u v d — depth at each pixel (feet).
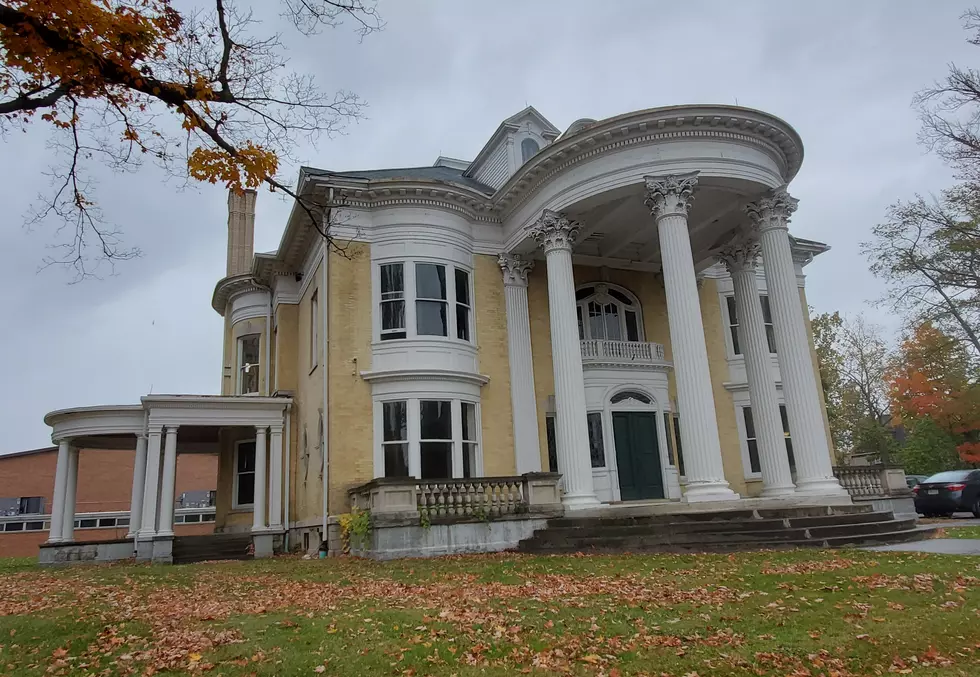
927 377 123.54
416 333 62.59
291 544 68.90
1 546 108.27
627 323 77.15
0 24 22.74
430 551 48.70
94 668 19.95
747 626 22.00
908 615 22.36
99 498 122.01
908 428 136.67
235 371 83.71
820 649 19.11
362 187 63.31
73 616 27.71
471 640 21.50
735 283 70.79
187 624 25.54
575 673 17.92
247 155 28.37
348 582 36.40
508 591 30.25
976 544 41.63
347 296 62.39
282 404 71.77
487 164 82.38
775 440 65.16
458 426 62.08
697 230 70.54
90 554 70.23
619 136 57.47
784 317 58.54
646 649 19.86
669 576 32.60
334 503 57.72
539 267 72.59
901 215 92.43
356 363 61.31
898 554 37.01
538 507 52.49
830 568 32.71
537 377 69.46
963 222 89.04
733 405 77.82
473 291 67.77
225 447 80.43
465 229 67.92
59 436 72.90
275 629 24.03
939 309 95.71
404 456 60.03
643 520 48.98
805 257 86.74
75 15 22.88
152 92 25.88
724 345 79.46
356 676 18.35
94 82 24.84
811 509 49.21
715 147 57.26
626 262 77.46
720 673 17.60
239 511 78.13
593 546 46.75
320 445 62.28
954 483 73.15
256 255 79.15
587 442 57.88
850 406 151.94
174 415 67.72
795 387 56.95
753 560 37.22
